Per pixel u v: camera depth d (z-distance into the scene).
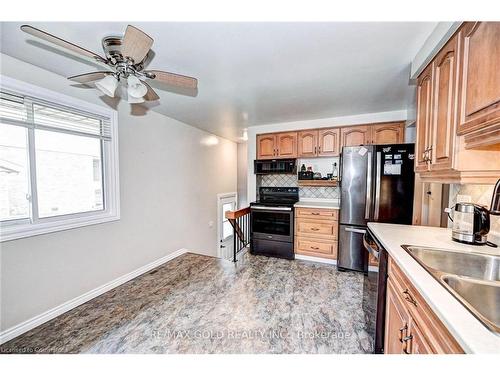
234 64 1.82
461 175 1.19
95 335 1.78
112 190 2.52
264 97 2.56
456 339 0.66
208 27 1.35
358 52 1.64
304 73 1.97
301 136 3.64
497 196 1.17
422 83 1.63
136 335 1.78
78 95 2.16
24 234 1.78
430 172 1.54
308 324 1.94
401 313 1.18
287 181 4.09
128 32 1.14
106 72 1.52
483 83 0.96
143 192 2.93
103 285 2.42
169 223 3.38
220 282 2.70
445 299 0.81
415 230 1.80
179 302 2.26
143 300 2.29
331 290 2.54
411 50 1.60
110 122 2.49
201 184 4.19
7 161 1.76
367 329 1.88
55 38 1.14
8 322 1.72
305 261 3.44
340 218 3.07
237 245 4.32
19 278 1.78
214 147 4.62
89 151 2.34
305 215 3.41
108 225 2.47
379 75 2.01
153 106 2.86
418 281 0.94
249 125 3.92
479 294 0.98
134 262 2.80
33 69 1.84
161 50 1.60
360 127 3.29
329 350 1.64
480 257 1.24
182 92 2.39
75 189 2.23
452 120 1.21
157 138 3.14
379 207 2.82
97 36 1.45
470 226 1.40
